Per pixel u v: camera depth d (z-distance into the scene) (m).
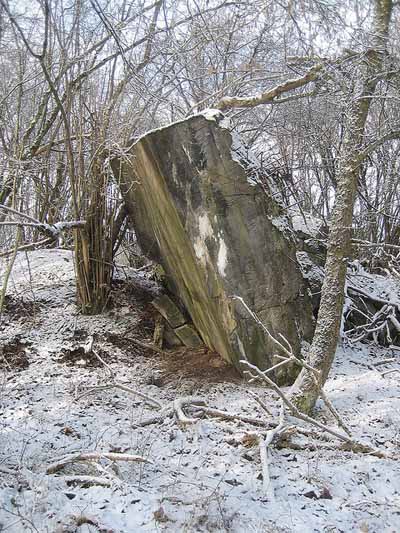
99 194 8.05
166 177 6.68
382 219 15.08
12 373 6.81
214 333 7.09
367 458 4.70
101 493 3.76
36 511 3.48
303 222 9.20
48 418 5.49
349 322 8.77
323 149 10.52
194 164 6.50
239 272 6.56
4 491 3.68
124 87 8.09
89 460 4.32
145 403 6.04
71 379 6.69
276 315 6.64
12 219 7.25
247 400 5.99
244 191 6.58
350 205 5.62
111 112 7.95
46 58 7.95
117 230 8.52
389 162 13.83
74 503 3.62
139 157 7.12
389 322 8.82
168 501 3.75
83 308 8.17
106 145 7.61
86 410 5.79
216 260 6.55
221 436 5.00
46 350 7.37
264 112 11.34
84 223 7.82
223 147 6.53
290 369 6.57
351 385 6.56
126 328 7.89
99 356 7.28
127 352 7.47
